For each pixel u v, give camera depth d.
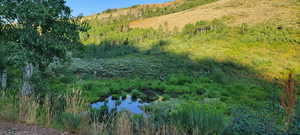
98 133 4.39
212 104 10.57
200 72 24.06
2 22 5.28
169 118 5.48
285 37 37.84
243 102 11.23
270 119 4.29
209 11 82.75
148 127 4.88
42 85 6.36
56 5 5.86
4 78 7.73
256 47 35.97
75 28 6.50
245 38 41.69
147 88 16.88
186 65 27.83
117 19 123.00
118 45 57.81
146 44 54.12
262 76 22.16
